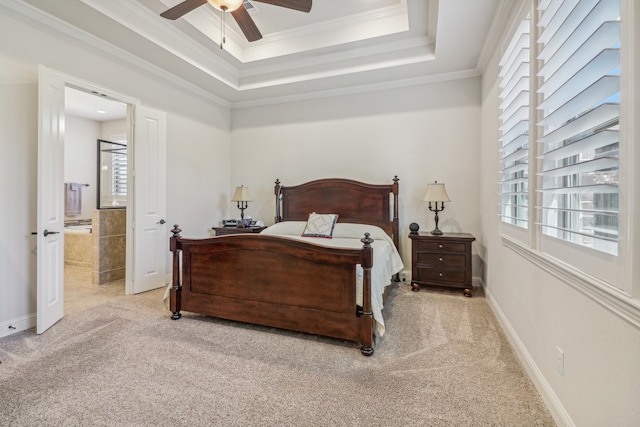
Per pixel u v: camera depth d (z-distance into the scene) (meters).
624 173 1.01
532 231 1.86
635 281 0.98
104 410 1.54
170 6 2.99
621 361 1.03
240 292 2.52
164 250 3.88
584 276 1.25
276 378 1.84
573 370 1.35
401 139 4.18
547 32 1.62
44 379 1.80
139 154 3.53
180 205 4.21
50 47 2.69
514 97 2.26
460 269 3.47
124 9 2.82
